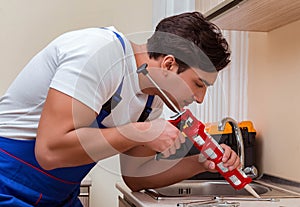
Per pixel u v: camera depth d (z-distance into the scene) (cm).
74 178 149
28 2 266
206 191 200
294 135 194
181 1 255
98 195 265
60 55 130
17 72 264
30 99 140
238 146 179
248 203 152
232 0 165
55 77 125
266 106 218
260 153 223
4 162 140
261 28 211
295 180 193
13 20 264
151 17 271
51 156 124
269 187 191
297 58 192
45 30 267
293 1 162
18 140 142
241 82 235
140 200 157
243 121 225
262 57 222
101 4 271
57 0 267
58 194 148
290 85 198
